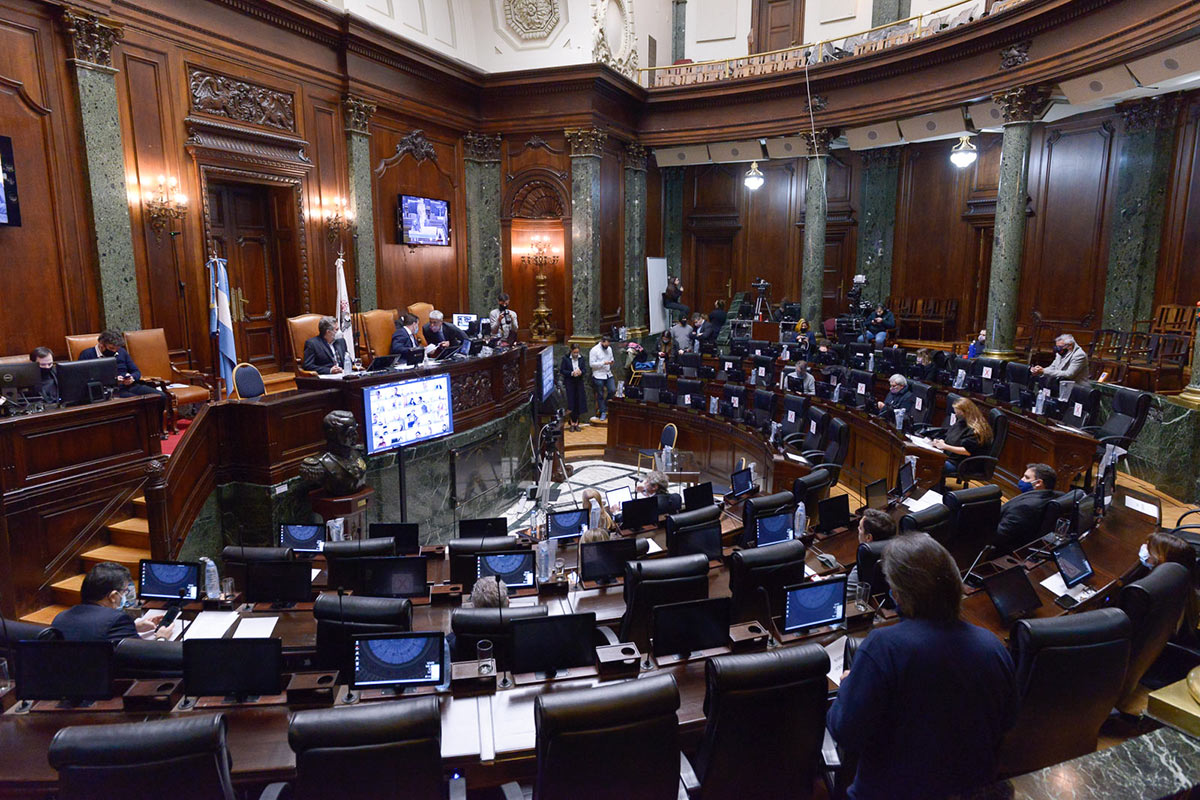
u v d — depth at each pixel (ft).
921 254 54.54
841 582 13.87
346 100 37.58
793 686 9.30
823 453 29.40
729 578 16.85
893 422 31.07
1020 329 47.39
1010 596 14.05
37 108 24.79
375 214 40.19
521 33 46.21
